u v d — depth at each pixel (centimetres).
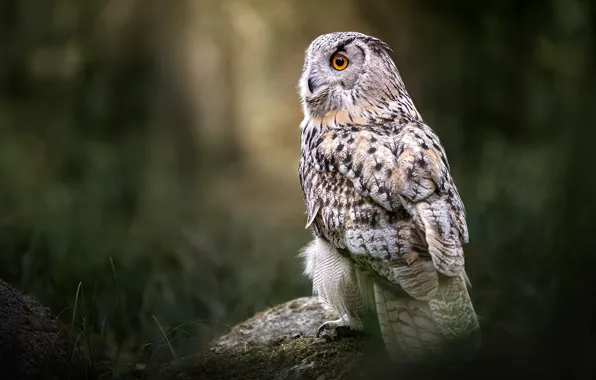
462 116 1914
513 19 1841
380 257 611
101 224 1680
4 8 2183
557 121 1680
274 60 2412
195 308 1035
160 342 748
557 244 1092
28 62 2202
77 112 2162
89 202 1852
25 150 2109
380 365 597
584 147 1457
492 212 1320
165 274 1088
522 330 594
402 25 1983
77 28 2170
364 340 689
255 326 818
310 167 695
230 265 1275
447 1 1912
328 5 2141
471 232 1216
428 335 582
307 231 1847
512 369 521
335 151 672
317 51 753
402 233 611
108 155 2073
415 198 618
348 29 2117
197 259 1305
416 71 1950
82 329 768
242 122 2444
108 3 2169
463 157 1852
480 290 984
